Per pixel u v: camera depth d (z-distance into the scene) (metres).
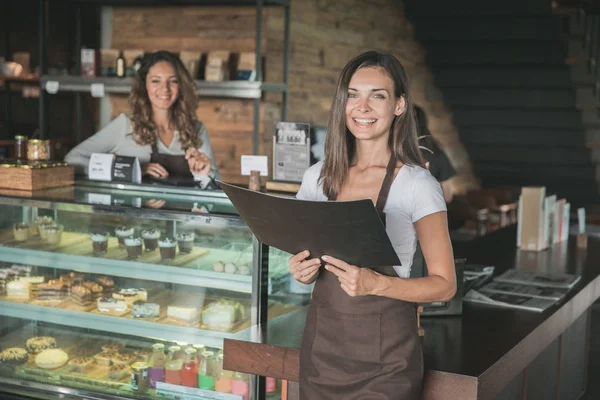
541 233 4.49
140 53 6.03
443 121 9.58
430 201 2.09
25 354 3.35
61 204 3.16
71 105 7.32
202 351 3.05
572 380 4.14
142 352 3.17
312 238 2.00
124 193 3.38
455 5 8.80
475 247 4.57
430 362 2.40
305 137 3.37
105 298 3.21
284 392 2.85
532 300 3.15
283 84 5.95
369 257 1.99
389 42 8.63
